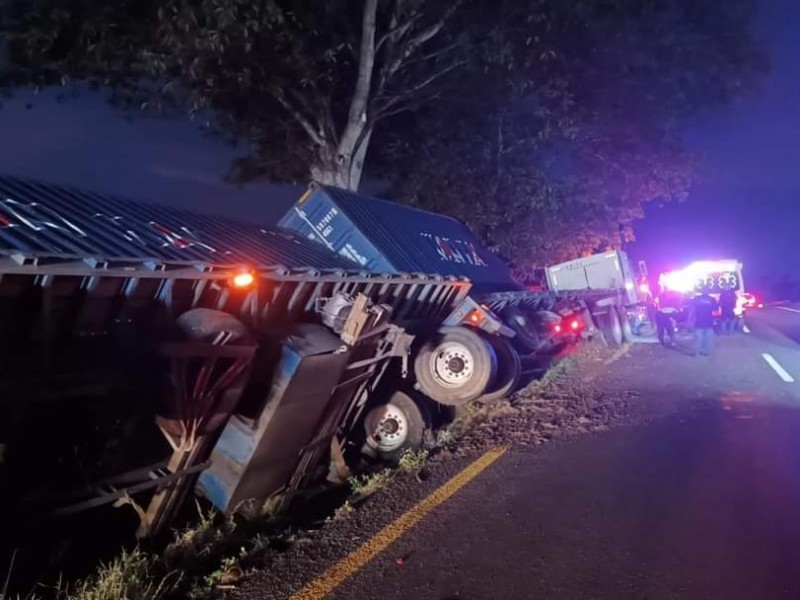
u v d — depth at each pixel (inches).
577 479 306.0
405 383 406.3
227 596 201.6
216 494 255.0
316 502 304.0
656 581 207.5
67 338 206.8
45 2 450.9
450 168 751.7
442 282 423.5
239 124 661.3
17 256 182.9
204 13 441.1
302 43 545.6
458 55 620.1
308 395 269.0
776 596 197.9
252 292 268.4
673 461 333.7
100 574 201.6
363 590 204.5
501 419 430.9
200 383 226.8
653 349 827.4
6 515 191.6
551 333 616.1
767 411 449.1
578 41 617.9
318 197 439.8
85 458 217.6
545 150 771.4
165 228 291.6
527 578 210.7
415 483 305.4
